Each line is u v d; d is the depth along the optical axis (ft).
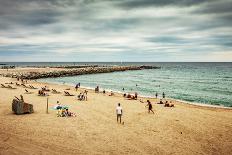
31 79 247.29
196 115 79.41
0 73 278.46
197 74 370.73
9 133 52.03
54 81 231.91
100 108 86.53
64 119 67.36
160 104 103.09
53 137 51.19
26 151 41.75
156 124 66.03
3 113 72.18
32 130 55.47
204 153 46.01
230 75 349.00
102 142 49.60
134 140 51.80
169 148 47.85
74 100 104.32
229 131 61.00
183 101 121.60
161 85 212.84
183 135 56.70
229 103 124.47
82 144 47.78
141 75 341.00
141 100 113.91
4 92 120.37
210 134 58.18
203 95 152.97
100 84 214.69
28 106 72.84
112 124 64.39
